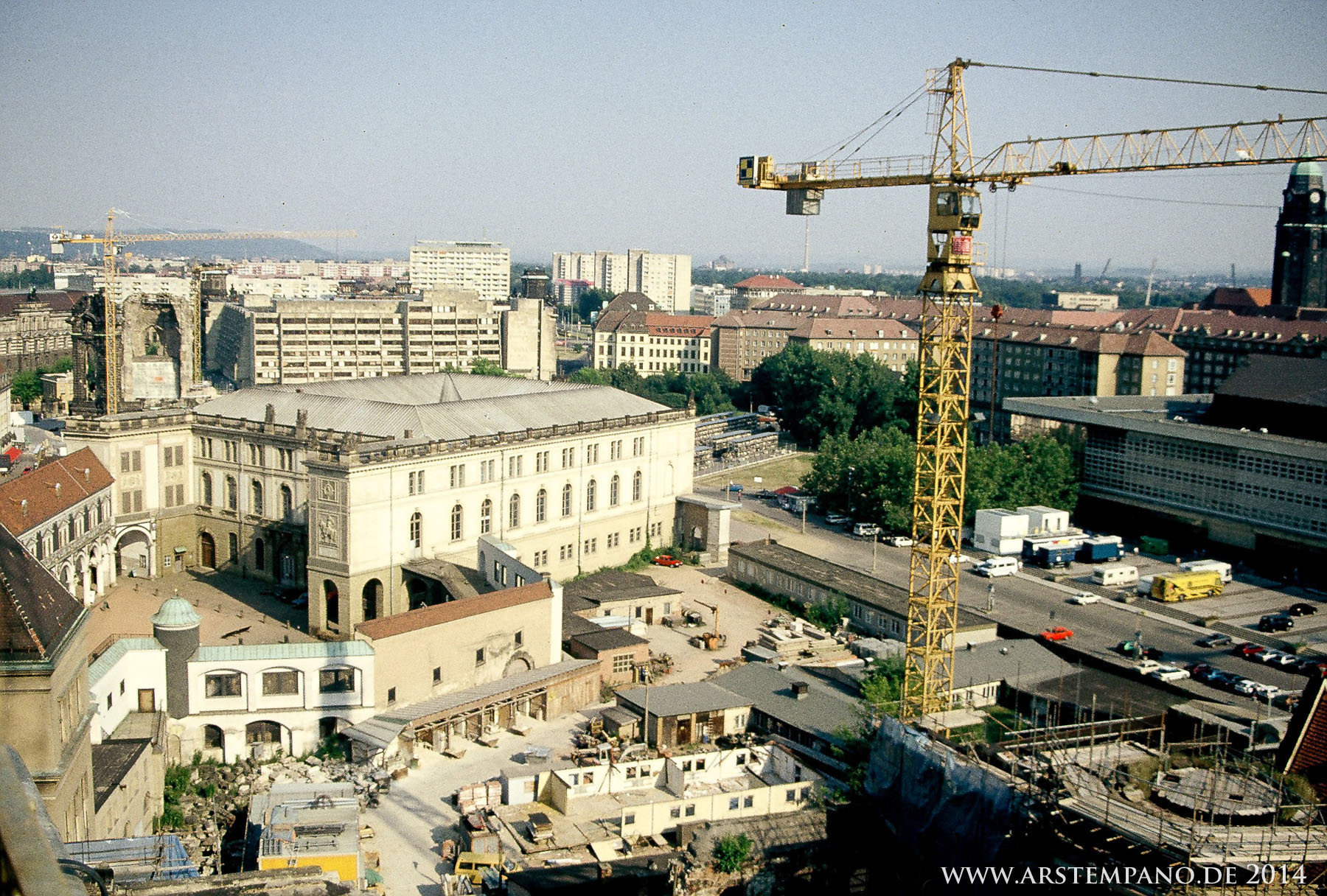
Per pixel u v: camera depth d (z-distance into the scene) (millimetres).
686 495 183875
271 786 92938
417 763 103500
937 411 111188
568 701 117500
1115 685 117312
